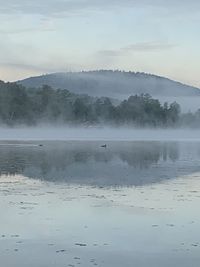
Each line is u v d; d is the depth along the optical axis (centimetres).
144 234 1265
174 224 1388
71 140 8481
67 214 1524
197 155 4594
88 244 1162
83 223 1394
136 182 2370
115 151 5144
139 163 3584
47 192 2000
